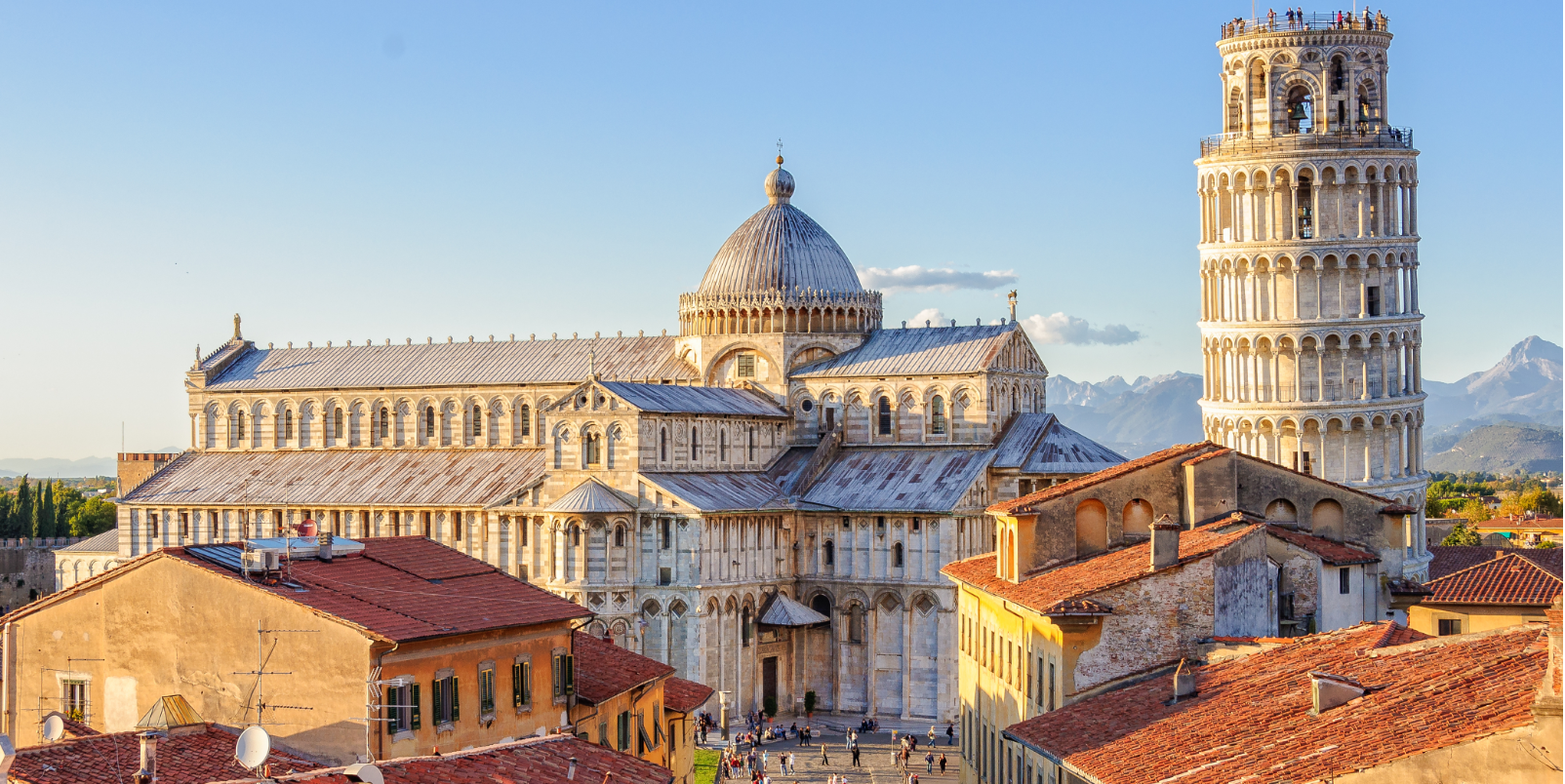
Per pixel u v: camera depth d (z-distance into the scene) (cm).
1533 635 6612
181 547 8450
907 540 18400
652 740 10781
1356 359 19325
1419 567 18600
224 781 6600
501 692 8662
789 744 16662
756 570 18488
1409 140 19688
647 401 18175
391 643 7769
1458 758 5172
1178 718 7344
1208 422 19950
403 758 7212
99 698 8300
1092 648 8825
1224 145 19712
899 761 15500
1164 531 8975
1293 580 9600
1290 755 6034
